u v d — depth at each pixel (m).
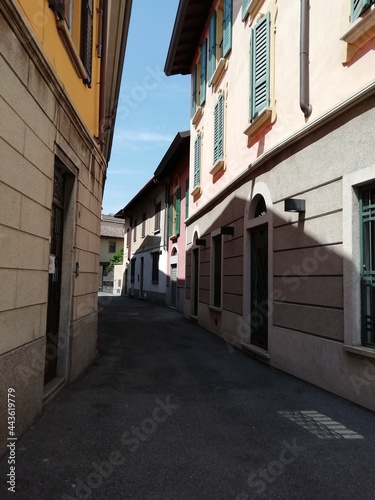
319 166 5.91
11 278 3.60
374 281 4.96
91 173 7.17
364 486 3.14
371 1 4.84
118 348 9.08
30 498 2.90
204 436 4.09
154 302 23.38
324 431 4.21
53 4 4.68
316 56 6.11
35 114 4.14
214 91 12.14
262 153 7.86
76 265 6.10
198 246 13.89
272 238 7.29
